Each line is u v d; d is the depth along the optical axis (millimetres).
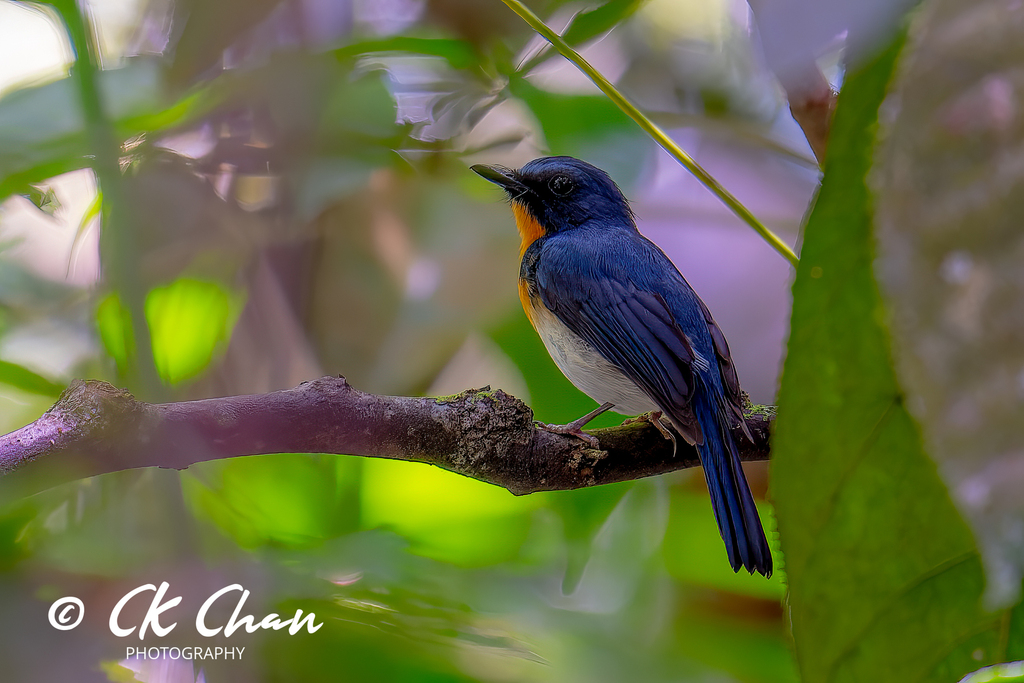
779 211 9992
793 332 2080
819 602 2168
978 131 1638
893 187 1687
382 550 5473
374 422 5125
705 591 7949
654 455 6480
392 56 8273
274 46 8094
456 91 8352
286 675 4512
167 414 4512
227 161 7984
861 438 2082
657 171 9562
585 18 7609
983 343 1645
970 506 1645
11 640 4738
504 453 5742
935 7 1652
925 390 1665
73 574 4914
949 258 1651
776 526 2131
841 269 2035
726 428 6840
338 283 9211
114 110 7543
